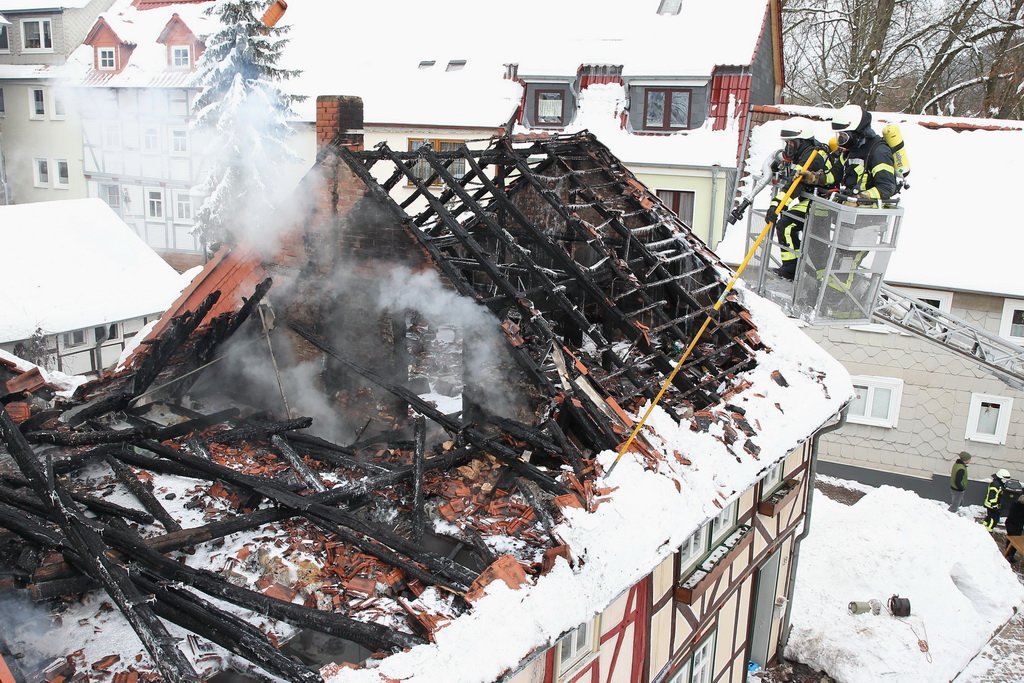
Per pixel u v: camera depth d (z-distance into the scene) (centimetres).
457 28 2528
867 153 866
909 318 1249
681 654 889
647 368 902
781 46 2438
